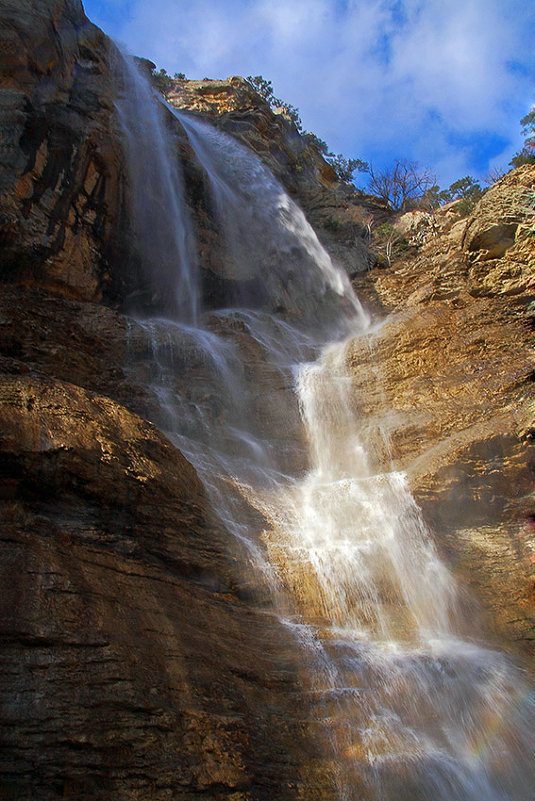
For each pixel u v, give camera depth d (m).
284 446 14.97
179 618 7.92
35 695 6.11
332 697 8.07
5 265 14.94
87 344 13.93
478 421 13.67
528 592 11.29
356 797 7.07
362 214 30.64
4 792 5.57
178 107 30.94
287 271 23.17
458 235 25.34
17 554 6.95
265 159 29.05
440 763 7.82
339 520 12.15
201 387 15.00
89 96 18.38
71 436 8.30
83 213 16.94
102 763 6.06
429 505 12.34
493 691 9.10
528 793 8.12
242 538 10.49
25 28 16.47
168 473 9.46
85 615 6.90
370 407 15.57
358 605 10.34
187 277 19.88
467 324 16.95
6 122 15.41
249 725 7.21
